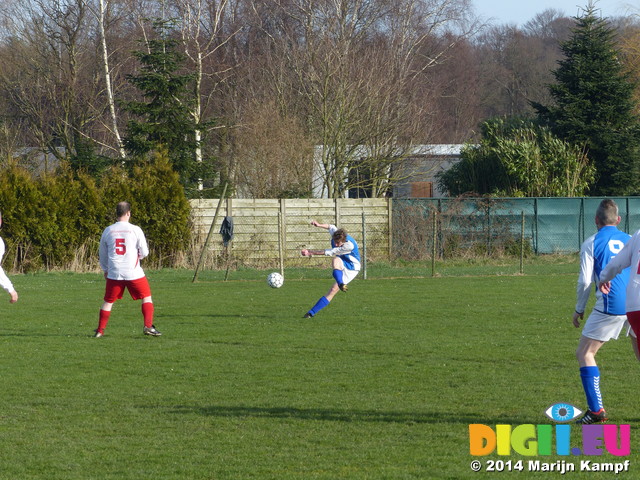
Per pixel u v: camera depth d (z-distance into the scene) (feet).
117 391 60.29
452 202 204.13
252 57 298.97
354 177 254.47
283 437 47.34
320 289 141.08
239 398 57.67
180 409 54.39
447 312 107.34
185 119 217.77
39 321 100.89
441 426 49.44
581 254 51.19
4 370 68.64
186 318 102.89
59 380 64.44
